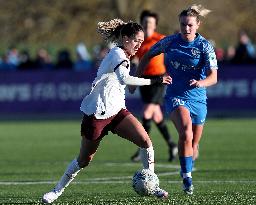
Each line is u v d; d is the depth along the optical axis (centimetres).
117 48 2595
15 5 13212
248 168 3916
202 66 2988
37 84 8356
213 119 7856
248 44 8738
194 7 2956
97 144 2642
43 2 13112
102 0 12900
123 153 4950
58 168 4084
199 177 3538
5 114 8419
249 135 6069
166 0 12588
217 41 12938
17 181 3512
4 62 9231
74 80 8294
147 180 2633
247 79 7912
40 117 8369
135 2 12644
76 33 12962
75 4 12975
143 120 4369
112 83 2586
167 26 12444
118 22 2647
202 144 5409
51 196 2691
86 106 2602
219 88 7962
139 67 3097
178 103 2988
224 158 4466
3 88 8406
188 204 2573
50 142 5781
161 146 5419
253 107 7912
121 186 3256
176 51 2988
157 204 2577
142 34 2606
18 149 5272
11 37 13175
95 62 8575
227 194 2866
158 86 4347
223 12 13125
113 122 2627
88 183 3388
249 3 13438
